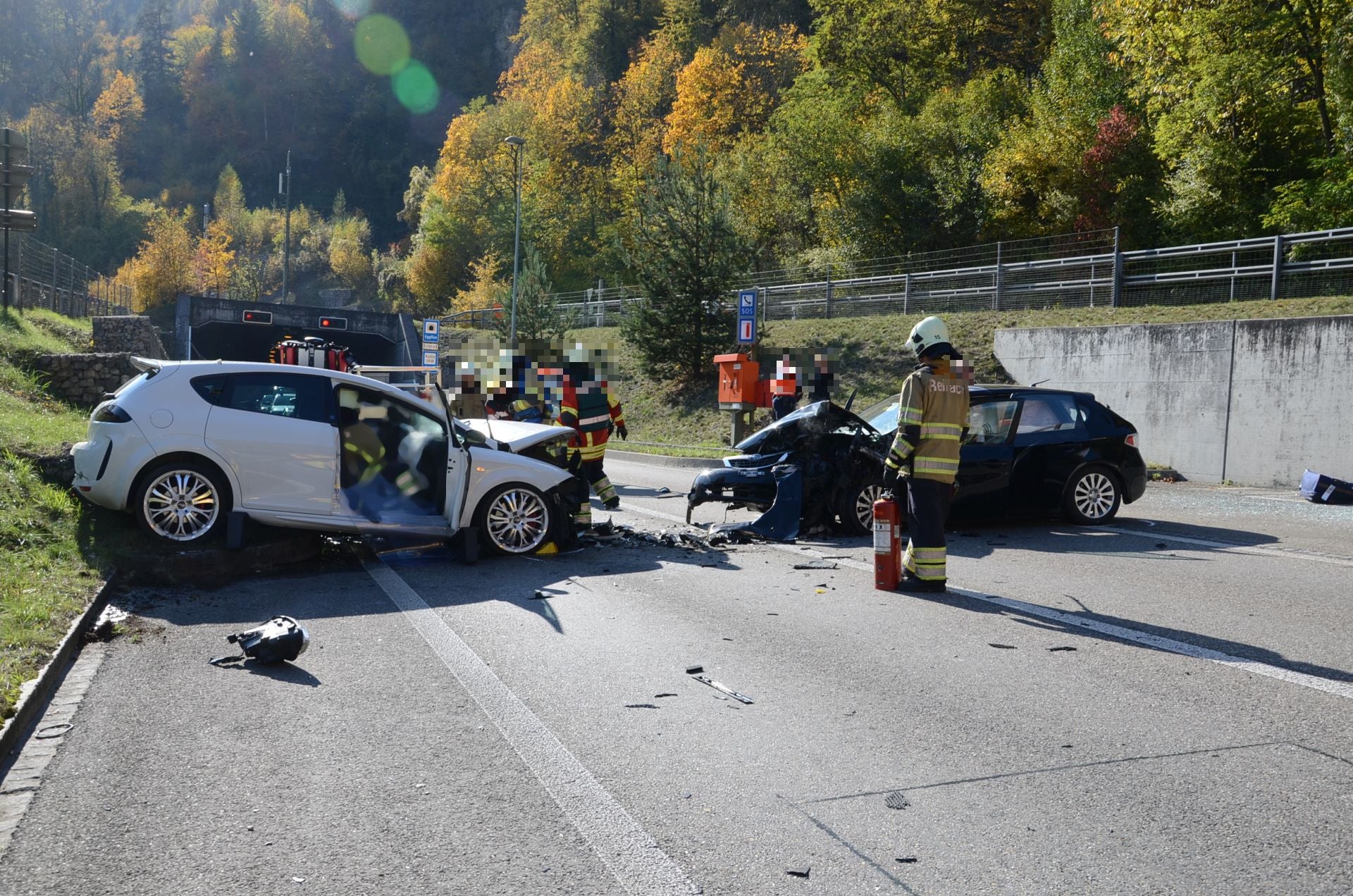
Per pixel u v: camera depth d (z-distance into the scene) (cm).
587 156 8438
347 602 743
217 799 390
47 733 461
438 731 468
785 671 564
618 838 357
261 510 849
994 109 4681
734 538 1051
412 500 902
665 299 2972
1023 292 2612
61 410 1590
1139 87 3222
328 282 12325
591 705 506
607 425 1140
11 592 650
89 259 12612
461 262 8262
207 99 16650
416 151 16900
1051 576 845
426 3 18038
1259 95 2738
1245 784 398
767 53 7162
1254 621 677
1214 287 2167
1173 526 1152
